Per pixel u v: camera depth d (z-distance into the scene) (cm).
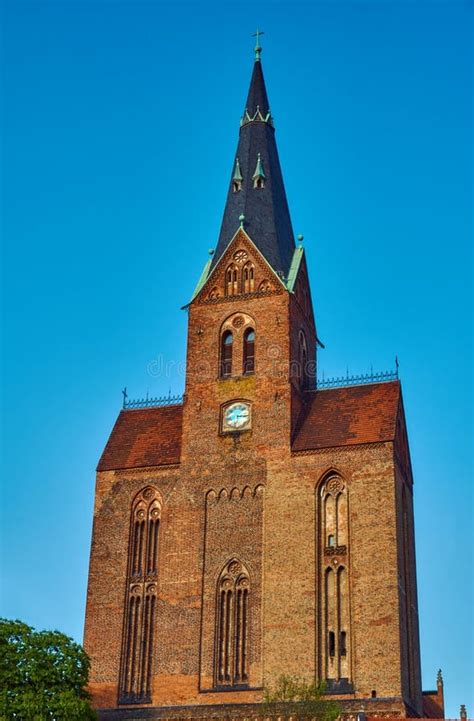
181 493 8675
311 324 9656
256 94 10338
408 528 8644
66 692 7119
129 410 9581
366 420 8500
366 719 7250
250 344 9025
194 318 9244
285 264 9362
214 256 9588
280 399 8675
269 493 8394
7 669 7156
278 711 7388
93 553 8744
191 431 8862
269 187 9788
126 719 8038
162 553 8531
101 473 9025
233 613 8150
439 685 9431
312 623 7856
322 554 8088
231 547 8338
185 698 7988
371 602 7788
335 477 8312
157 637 8256
